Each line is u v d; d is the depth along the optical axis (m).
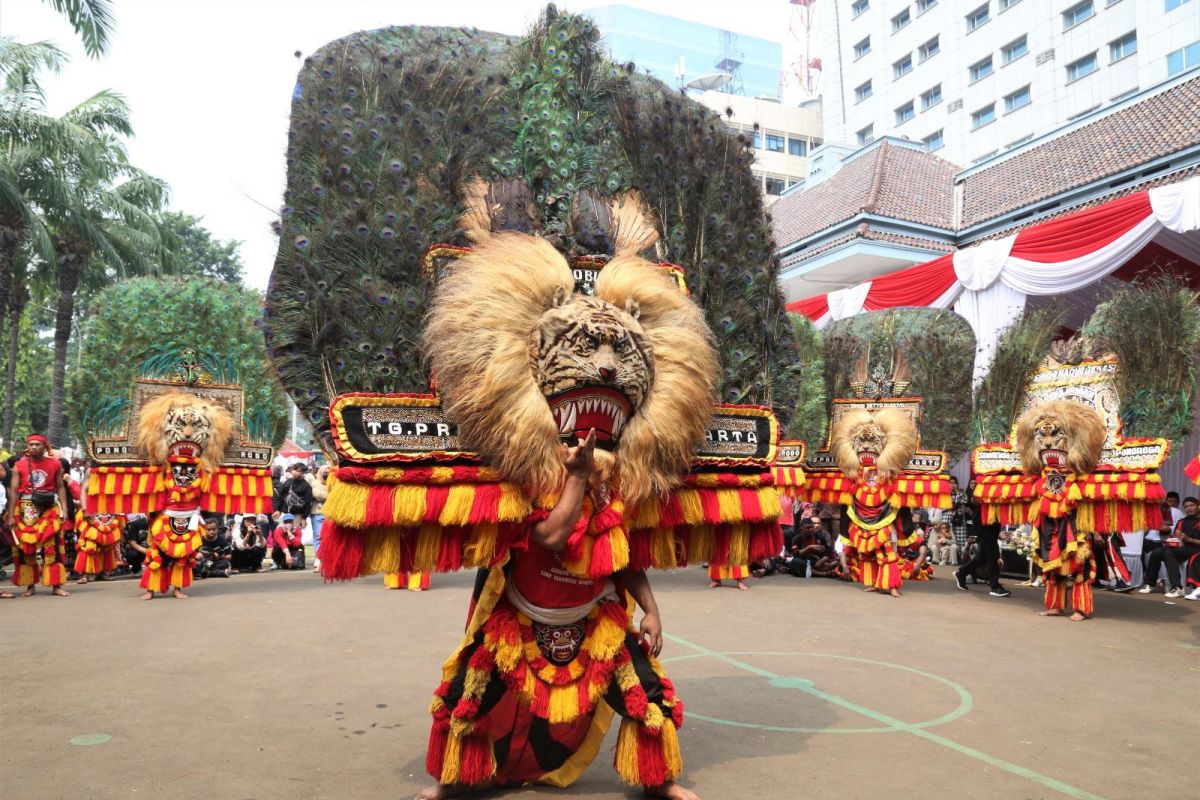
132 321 8.66
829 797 3.06
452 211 3.20
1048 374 8.31
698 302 3.64
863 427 9.43
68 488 10.02
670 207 3.78
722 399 3.60
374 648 5.75
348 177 3.07
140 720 4.00
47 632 6.39
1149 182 13.62
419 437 2.83
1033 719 4.16
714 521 3.28
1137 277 10.95
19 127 16.09
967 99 36.06
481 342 2.78
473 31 3.70
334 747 3.62
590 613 3.05
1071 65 31.81
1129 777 3.33
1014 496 8.23
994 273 12.23
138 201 21.70
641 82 3.96
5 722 3.97
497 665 2.93
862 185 19.72
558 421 2.82
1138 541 10.59
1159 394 7.38
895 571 9.16
